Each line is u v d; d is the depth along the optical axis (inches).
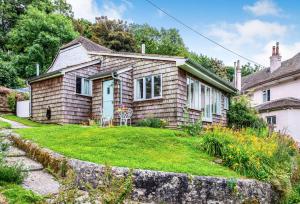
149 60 701.9
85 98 772.6
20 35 1494.8
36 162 370.0
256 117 946.7
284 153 477.1
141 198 307.0
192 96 710.5
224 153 402.6
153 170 322.0
